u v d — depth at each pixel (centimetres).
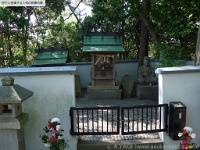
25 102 270
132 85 554
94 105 486
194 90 282
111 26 700
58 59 596
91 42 525
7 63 666
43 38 798
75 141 279
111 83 544
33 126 276
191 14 497
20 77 264
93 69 537
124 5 604
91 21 692
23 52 742
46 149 281
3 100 210
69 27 820
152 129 303
